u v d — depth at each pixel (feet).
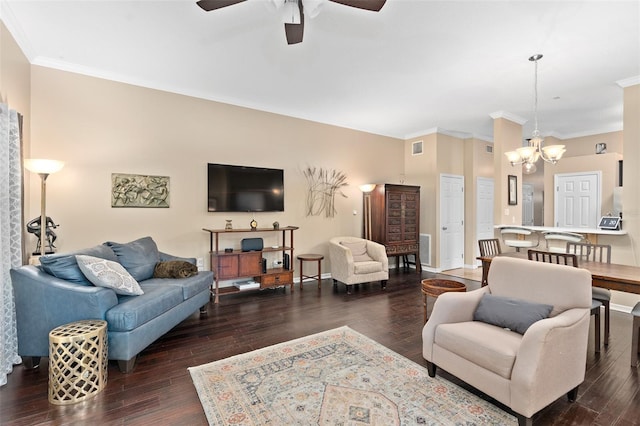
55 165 9.89
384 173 21.08
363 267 15.44
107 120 12.34
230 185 14.84
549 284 7.27
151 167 13.23
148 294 9.08
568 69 11.74
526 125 19.95
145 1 7.95
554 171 22.49
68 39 9.82
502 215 16.66
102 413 6.28
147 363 8.30
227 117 15.02
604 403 6.61
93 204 12.09
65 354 6.61
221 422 5.97
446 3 7.95
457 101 15.14
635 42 9.79
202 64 11.50
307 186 17.63
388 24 8.87
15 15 8.56
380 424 5.90
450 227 21.26
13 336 8.11
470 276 18.95
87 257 8.42
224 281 15.07
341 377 7.57
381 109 16.47
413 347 9.29
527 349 5.71
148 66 11.69
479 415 6.16
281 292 15.28
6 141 7.97
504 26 8.95
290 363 8.26
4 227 7.88
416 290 15.72
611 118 18.24
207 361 8.40
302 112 16.92
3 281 7.61
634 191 12.46
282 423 5.93
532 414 5.55
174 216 13.73
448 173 21.06
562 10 8.22
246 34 9.51
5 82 8.84
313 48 10.28
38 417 6.15
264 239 16.17
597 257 13.07
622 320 11.49
